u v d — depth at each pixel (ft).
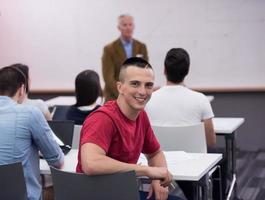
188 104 12.69
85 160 8.45
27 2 23.49
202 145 12.23
